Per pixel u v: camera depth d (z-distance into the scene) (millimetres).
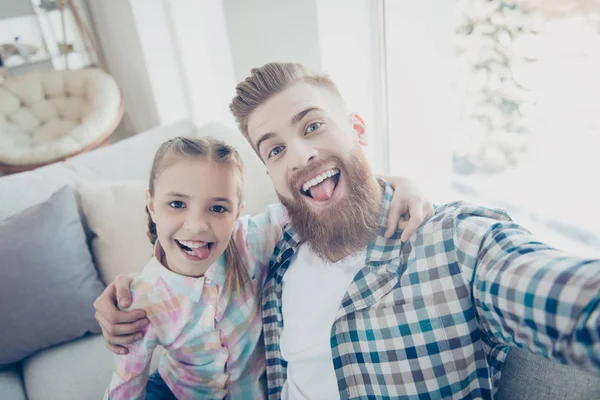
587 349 346
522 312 427
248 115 635
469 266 547
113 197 1126
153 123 2166
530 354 575
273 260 758
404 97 1176
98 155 1283
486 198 1237
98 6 2152
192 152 635
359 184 625
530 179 1120
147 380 767
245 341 744
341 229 633
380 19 1087
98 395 941
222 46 1811
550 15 969
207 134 1236
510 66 1076
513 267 458
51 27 2254
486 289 493
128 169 1287
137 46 1958
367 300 619
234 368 742
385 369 615
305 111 604
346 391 646
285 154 621
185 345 715
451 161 1292
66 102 2088
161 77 2021
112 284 728
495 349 584
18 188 1159
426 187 1299
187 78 2020
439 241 583
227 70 1855
